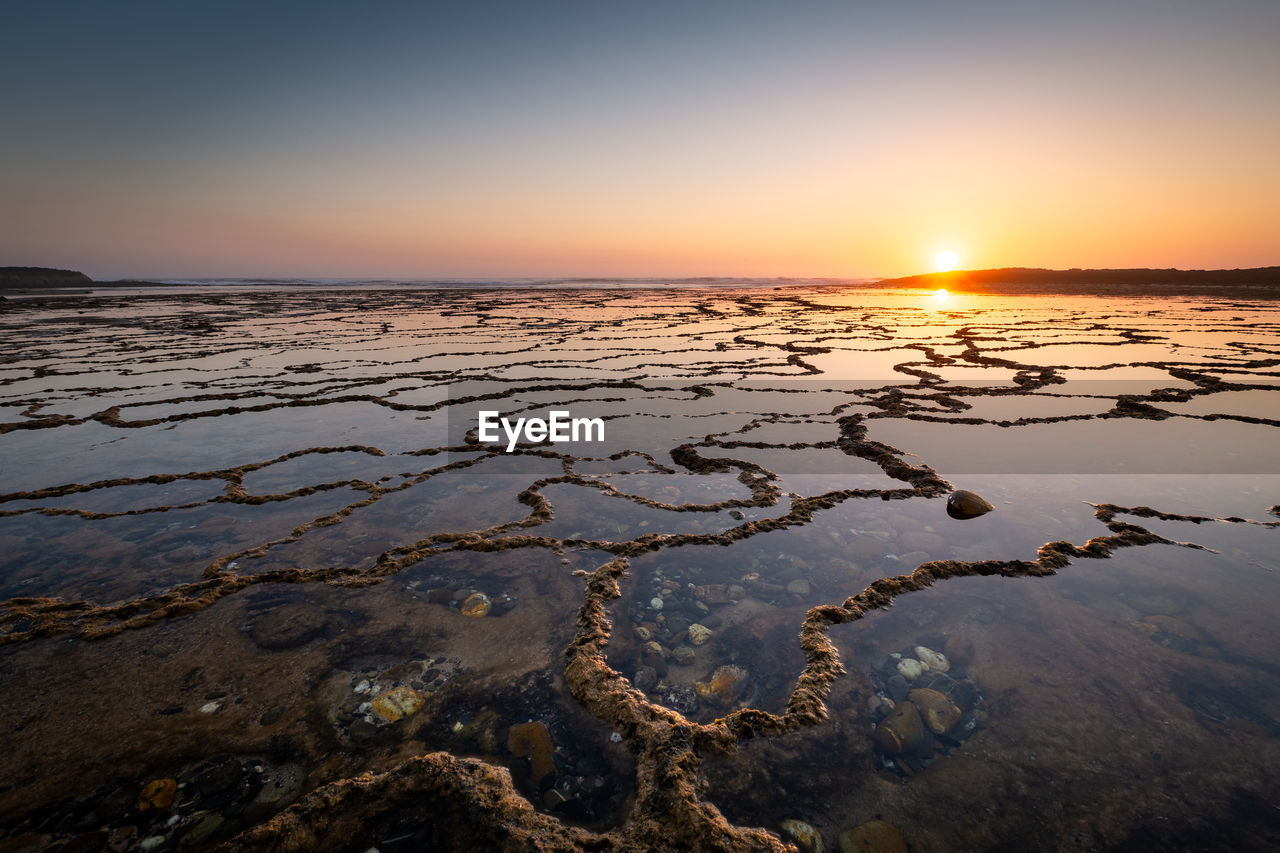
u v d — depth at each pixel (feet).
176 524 5.28
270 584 4.25
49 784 2.54
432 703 3.07
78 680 3.21
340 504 5.79
